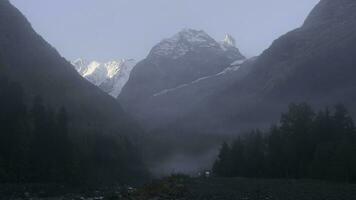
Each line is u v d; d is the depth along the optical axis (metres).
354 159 106.94
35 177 122.31
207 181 90.75
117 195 63.53
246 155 155.25
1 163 116.88
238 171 155.00
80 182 130.25
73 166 132.50
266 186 81.19
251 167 150.25
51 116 136.62
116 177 169.38
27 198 76.38
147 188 64.81
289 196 60.50
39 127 131.00
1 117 126.88
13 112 132.25
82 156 149.12
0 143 122.94
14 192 86.06
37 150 126.88
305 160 134.62
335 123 140.88
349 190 72.00
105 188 105.94
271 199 56.91
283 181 99.38
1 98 134.75
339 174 105.94
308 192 66.94
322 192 67.00
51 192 90.56
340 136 134.00
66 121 142.38
